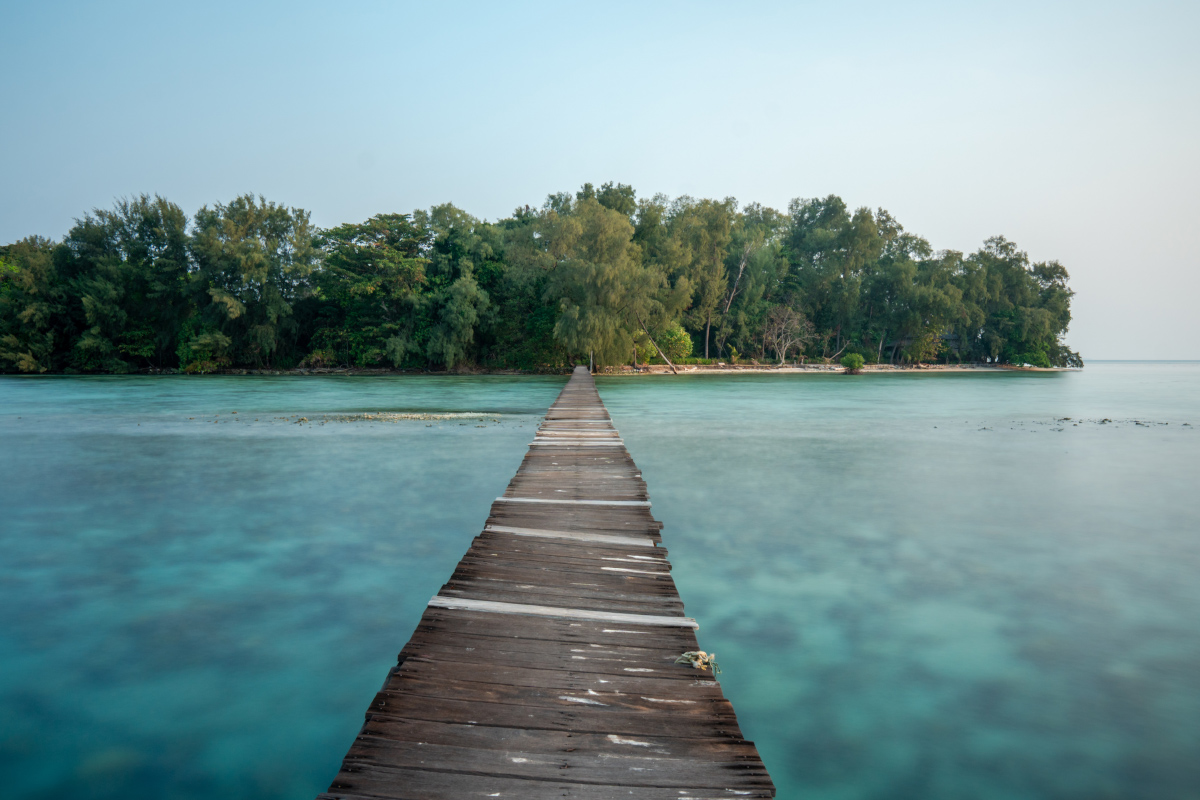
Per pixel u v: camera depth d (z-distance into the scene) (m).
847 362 62.03
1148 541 7.57
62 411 22.34
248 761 3.54
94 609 5.43
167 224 50.03
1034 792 3.29
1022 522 8.45
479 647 4.09
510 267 49.97
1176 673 4.44
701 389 36.59
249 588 5.93
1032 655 4.71
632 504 7.94
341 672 4.43
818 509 9.09
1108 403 29.41
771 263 61.81
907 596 5.84
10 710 3.96
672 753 3.05
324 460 12.61
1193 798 3.25
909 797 3.26
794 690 4.25
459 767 2.90
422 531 7.81
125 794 3.27
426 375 49.84
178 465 12.02
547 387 36.22
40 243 52.03
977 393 35.44
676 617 4.64
